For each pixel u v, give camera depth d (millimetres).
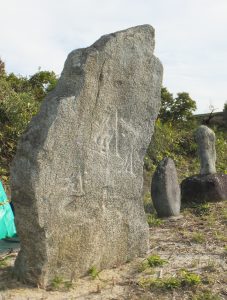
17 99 11000
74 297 4352
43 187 4363
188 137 15000
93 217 4965
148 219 7953
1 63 13406
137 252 5645
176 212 8383
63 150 4535
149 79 5555
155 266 5309
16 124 10555
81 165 4770
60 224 4570
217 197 9164
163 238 6703
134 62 5305
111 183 5188
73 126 4617
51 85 13602
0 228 6746
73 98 4602
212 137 9617
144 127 5598
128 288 4633
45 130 4375
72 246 4727
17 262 4680
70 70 4781
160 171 8367
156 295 4465
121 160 5328
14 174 4438
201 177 9375
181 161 13867
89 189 4887
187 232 7059
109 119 5098
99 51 4828
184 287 4609
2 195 7160
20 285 4516
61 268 4648
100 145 5012
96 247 5016
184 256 5723
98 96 4891
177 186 8555
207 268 5207
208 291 4520
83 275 4875
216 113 19969
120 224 5352
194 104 17781
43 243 4426
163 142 13820
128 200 5473
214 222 7699
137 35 5328
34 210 4352
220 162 14086
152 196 8414
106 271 5125
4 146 10336
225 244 6270
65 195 4605
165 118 17609
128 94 5301
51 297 4305
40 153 4309
